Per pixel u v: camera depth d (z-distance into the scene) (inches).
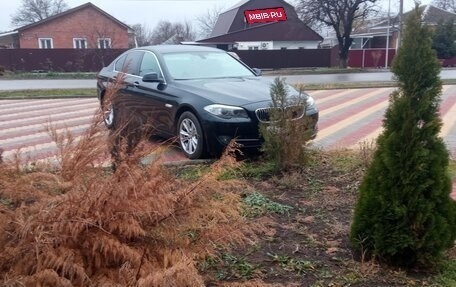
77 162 105.8
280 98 221.1
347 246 148.4
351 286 124.4
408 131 128.8
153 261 93.6
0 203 99.0
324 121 394.3
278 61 1632.6
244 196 187.5
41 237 83.9
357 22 1993.1
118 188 91.5
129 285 84.6
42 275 82.6
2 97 601.9
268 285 104.4
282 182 209.0
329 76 1180.5
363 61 1764.3
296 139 221.1
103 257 91.1
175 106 270.5
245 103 248.5
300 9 1673.2
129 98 308.3
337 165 240.2
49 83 1010.1
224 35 1915.6
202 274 120.7
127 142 111.6
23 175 103.5
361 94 597.9
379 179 134.1
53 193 101.0
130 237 94.5
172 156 274.4
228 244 111.7
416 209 128.5
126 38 1894.7
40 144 301.3
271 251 143.2
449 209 132.9
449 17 1839.3
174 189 104.8
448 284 127.1
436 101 129.2
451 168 230.4
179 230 101.5
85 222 85.8
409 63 128.7
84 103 543.5
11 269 86.4
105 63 1494.8
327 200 191.0
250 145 247.3
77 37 1889.8
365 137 325.1
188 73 294.0
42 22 1852.9
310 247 147.4
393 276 130.5
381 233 133.1
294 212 177.9
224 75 299.9
